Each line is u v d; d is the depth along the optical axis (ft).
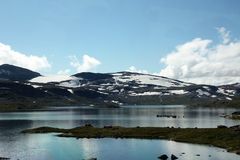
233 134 433.48
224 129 471.62
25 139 490.08
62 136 518.37
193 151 368.89
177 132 495.82
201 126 640.58
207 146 399.44
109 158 345.10
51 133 556.92
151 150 383.65
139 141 453.17
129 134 507.71
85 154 368.07
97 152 377.91
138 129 536.42
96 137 498.69
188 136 460.96
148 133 505.25
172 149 385.09
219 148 384.68
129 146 413.59
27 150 395.96
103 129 556.92
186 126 644.69
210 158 329.72
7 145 433.48
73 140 475.31
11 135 540.11
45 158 348.38
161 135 492.13
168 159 331.98
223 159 323.57
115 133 519.19
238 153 349.00
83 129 568.00
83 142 453.99
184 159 328.49
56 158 348.18
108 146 416.87
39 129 593.83
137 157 347.15
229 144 395.34
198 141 431.02
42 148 408.87
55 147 415.23
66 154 369.09
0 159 340.59
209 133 457.68
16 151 389.39
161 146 408.67
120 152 375.86
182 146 404.36
